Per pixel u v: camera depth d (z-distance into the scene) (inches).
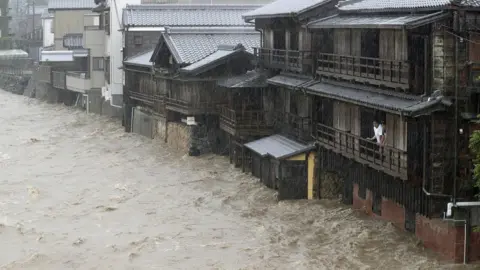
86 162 2057.1
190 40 2164.1
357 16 1385.3
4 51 4458.7
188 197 1635.1
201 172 1875.0
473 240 1133.1
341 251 1224.2
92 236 1353.3
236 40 2186.3
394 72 1197.7
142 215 1493.6
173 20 2605.8
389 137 1239.5
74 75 3198.8
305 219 1418.6
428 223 1199.6
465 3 1077.1
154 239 1325.0
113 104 2856.8
